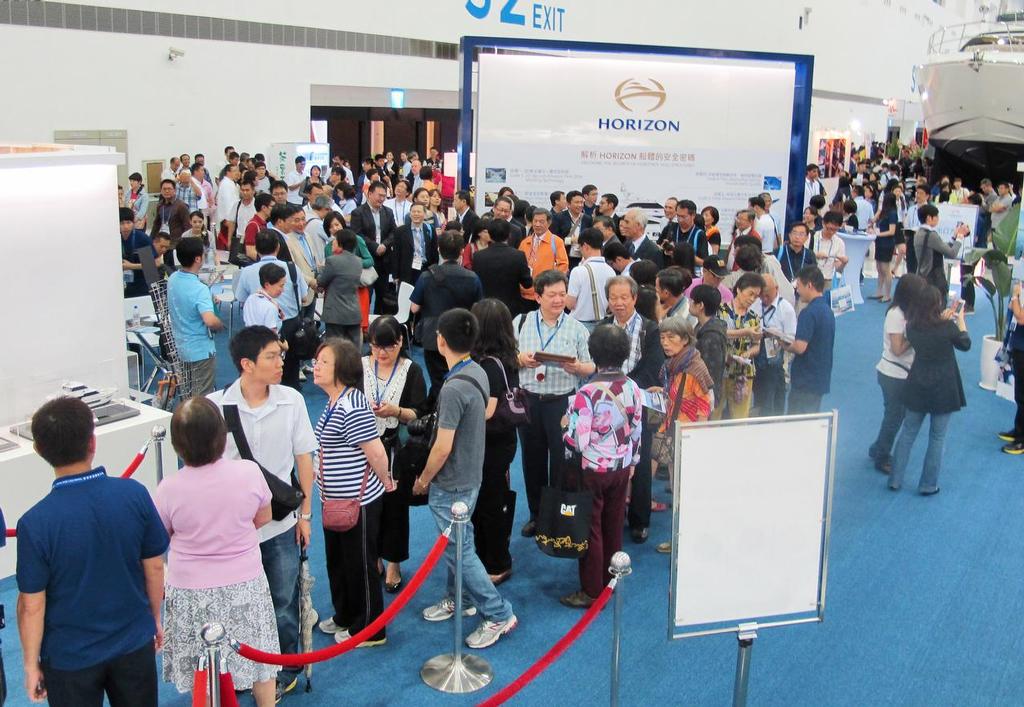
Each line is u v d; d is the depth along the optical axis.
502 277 6.82
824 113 28.09
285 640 3.79
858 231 13.83
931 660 4.30
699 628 4.49
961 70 19.44
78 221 5.29
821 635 4.49
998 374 8.64
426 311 6.53
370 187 9.28
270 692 3.51
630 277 5.42
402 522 4.46
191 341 6.05
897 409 6.46
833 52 28.33
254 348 3.50
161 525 3.01
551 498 4.25
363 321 8.37
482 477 4.56
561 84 9.84
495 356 4.38
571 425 4.30
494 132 9.88
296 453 3.72
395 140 23.27
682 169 10.19
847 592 4.93
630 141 10.05
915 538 5.61
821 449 3.37
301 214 7.66
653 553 5.22
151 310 7.18
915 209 12.82
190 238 6.00
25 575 2.75
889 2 32.28
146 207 12.48
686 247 6.61
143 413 5.27
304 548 3.79
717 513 3.29
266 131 15.61
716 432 3.23
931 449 6.20
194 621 3.20
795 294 7.17
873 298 13.59
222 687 3.04
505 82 9.79
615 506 4.50
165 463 5.22
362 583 4.10
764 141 10.29
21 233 5.00
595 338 4.26
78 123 12.91
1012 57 18.91
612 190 10.12
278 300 6.70
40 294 5.14
